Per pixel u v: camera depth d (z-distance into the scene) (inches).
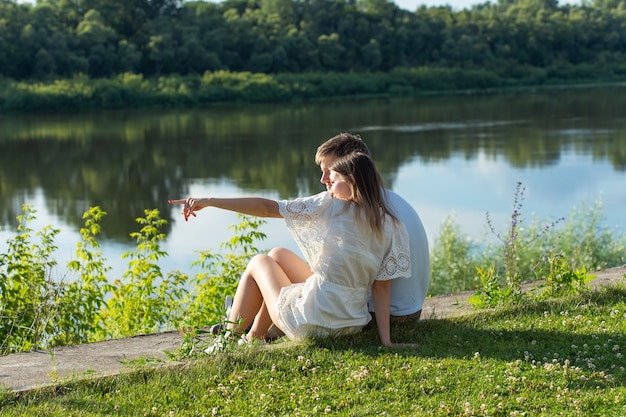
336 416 126.0
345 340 154.6
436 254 447.5
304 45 3009.4
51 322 251.4
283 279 157.3
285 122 1781.5
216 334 164.1
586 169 965.2
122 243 620.1
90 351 173.8
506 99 2420.0
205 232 626.2
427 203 765.9
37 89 2169.0
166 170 1080.2
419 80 2972.4
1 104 2119.8
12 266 265.9
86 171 1085.1
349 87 2795.3
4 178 1032.2
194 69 2743.6
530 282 235.9
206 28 2970.0
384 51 3198.8
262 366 145.3
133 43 2728.8
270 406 130.5
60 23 2714.1
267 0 3403.1
